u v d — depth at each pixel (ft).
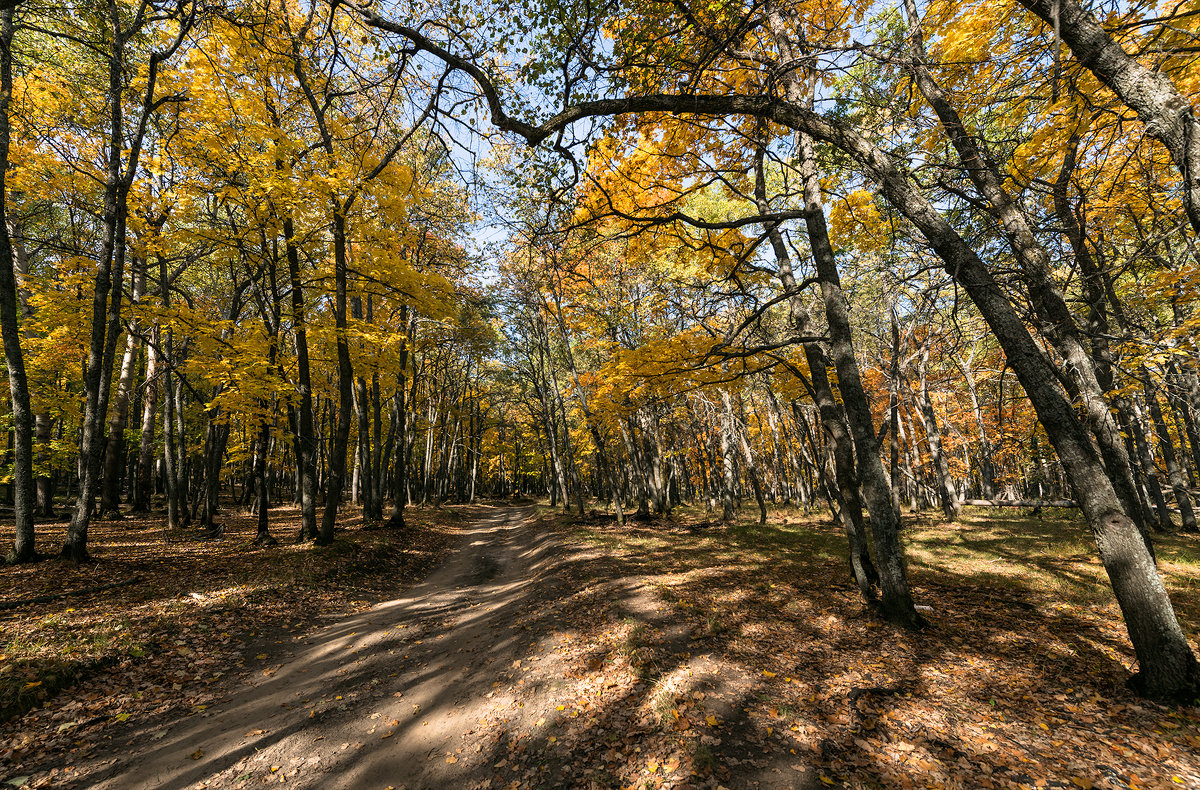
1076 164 20.52
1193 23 14.99
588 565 34.19
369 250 40.16
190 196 35.37
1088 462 13.83
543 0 14.92
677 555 38.32
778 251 31.14
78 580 25.64
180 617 22.09
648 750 12.57
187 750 13.53
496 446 161.58
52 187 31.91
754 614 22.30
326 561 34.50
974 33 19.81
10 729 13.50
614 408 58.54
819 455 59.52
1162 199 21.43
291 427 46.16
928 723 12.89
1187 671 12.60
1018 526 51.70
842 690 14.87
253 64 32.53
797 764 11.55
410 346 52.90
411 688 17.52
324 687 17.67
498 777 12.37
